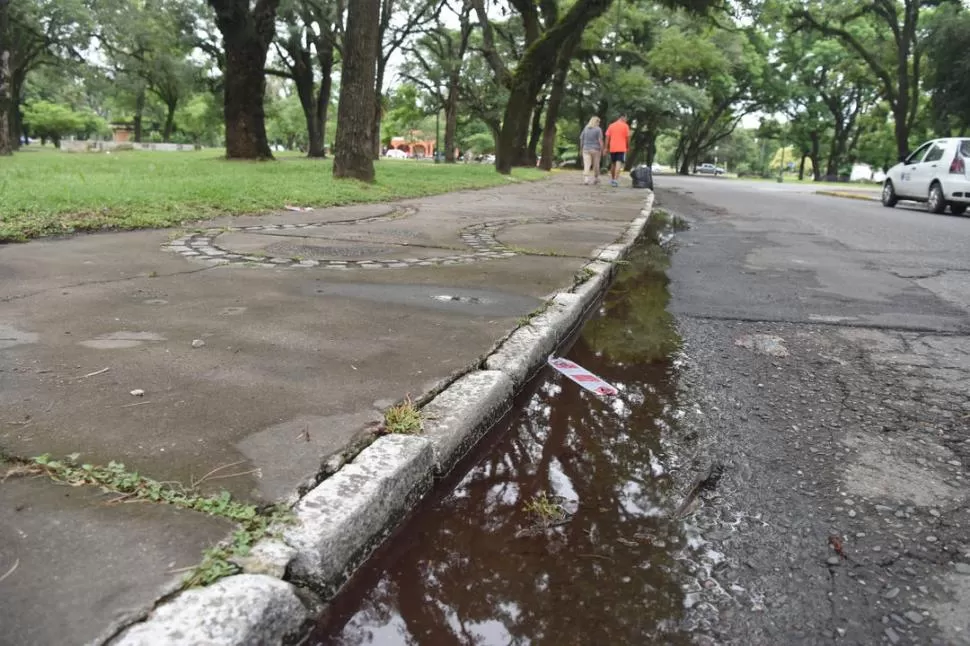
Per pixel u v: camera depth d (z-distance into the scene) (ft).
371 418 7.66
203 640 4.28
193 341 10.33
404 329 11.44
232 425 7.34
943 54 99.66
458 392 8.71
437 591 5.81
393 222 27.07
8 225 19.60
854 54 129.39
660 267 21.67
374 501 6.13
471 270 17.25
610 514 7.09
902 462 8.28
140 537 5.29
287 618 4.88
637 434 9.01
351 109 41.57
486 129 255.50
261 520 5.58
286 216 27.40
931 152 51.21
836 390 10.74
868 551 6.43
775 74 171.63
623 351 12.65
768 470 8.07
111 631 4.29
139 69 135.03
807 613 5.57
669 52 134.21
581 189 54.85
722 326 14.61
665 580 6.00
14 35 107.55
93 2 113.91
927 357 12.47
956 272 21.43
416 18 109.40
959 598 5.75
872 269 21.91
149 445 6.81
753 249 26.37
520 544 6.52
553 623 5.45
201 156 83.20
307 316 12.06
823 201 58.34
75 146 151.53
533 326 12.01
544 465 8.13
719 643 5.24
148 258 17.15
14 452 6.57
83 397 7.98
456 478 7.73
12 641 4.18
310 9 95.40
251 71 67.00
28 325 10.93
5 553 5.03
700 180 116.26
